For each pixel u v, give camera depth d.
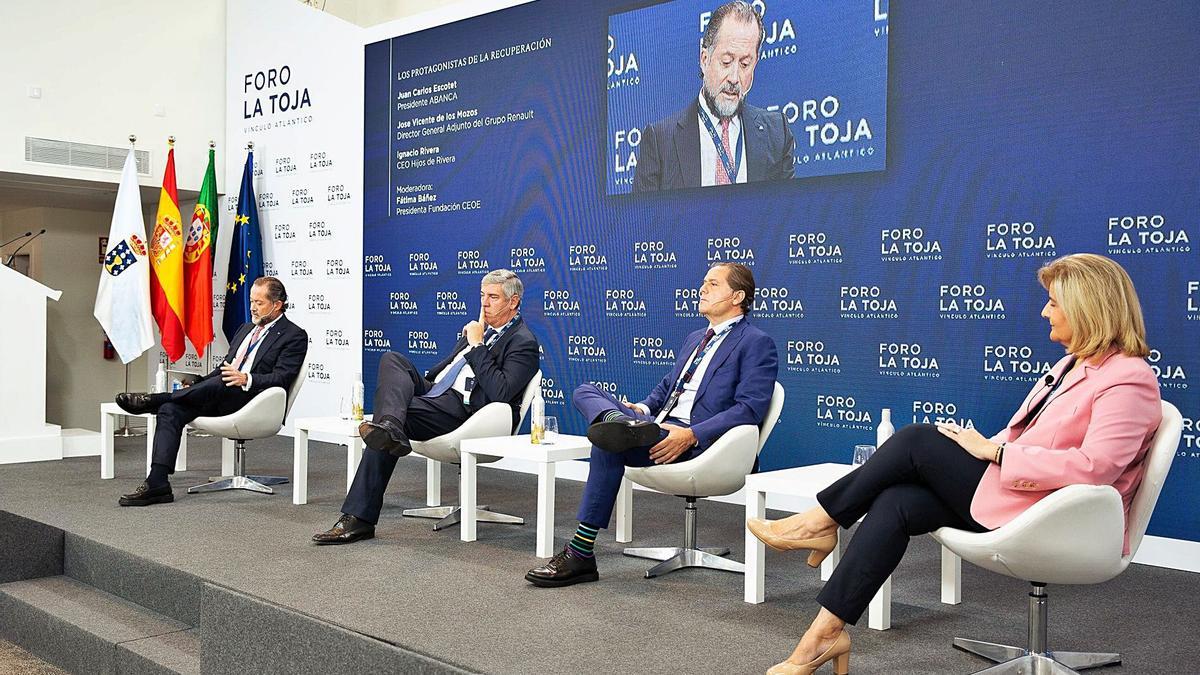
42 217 9.52
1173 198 4.06
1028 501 2.46
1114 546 2.38
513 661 2.72
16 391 6.89
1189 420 4.02
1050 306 2.68
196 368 9.27
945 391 4.74
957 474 2.54
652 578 3.71
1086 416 2.53
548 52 6.46
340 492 5.59
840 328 5.10
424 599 3.35
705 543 4.34
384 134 7.58
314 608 3.22
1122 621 3.24
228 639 3.14
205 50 8.75
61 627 3.76
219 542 4.24
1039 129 4.43
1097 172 4.27
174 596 3.77
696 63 5.67
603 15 6.14
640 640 2.92
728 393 3.84
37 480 5.98
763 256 5.39
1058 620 3.24
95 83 8.14
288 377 5.47
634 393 6.02
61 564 4.44
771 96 5.34
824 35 5.13
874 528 2.56
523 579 3.65
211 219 8.50
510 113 6.70
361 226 7.78
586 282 6.26
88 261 9.80
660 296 5.88
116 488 5.68
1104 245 4.25
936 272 4.76
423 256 7.32
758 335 3.87
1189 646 2.97
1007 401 4.54
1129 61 4.17
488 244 6.86
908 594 3.55
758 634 3.00
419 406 4.50
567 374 6.37
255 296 5.58
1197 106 3.99
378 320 7.66
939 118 4.74
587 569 3.62
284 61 8.33
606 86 6.13
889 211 4.92
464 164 7.01
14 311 6.87
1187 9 4.02
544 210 6.49
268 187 8.52
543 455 3.97
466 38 6.97
